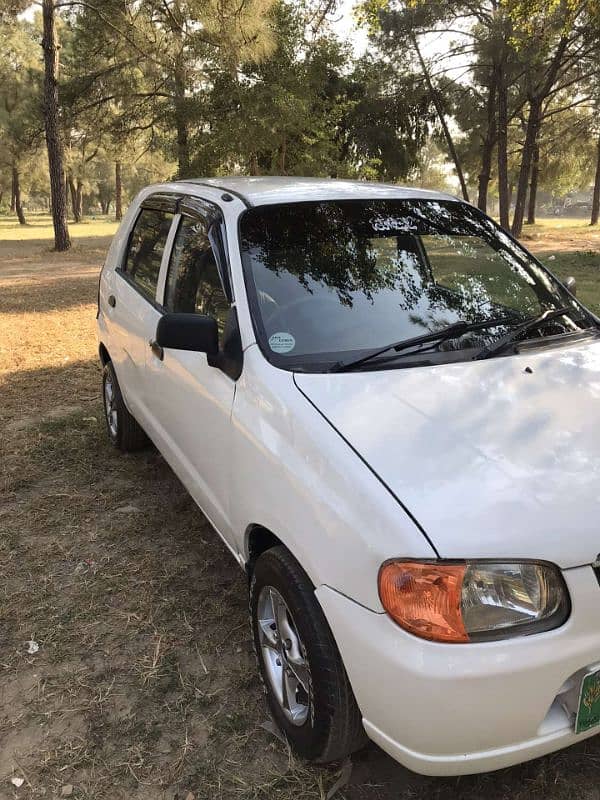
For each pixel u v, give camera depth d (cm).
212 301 304
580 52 2723
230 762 238
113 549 375
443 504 192
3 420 572
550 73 2830
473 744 183
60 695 270
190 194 370
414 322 287
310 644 211
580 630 186
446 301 302
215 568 355
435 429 220
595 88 3225
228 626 310
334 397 236
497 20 2538
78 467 477
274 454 232
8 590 340
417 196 356
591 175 4997
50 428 547
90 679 279
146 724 255
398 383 247
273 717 250
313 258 301
